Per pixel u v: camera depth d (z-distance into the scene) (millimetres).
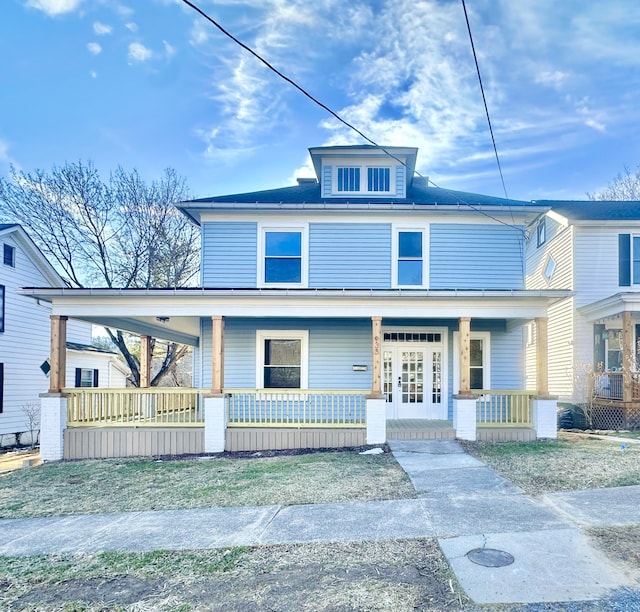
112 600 3439
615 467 6898
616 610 3057
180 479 7242
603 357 13359
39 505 6125
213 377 9539
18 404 15312
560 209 15180
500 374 11391
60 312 9508
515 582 3475
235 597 3412
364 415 11125
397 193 12203
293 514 5297
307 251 11586
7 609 3355
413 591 3393
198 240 21500
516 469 6992
